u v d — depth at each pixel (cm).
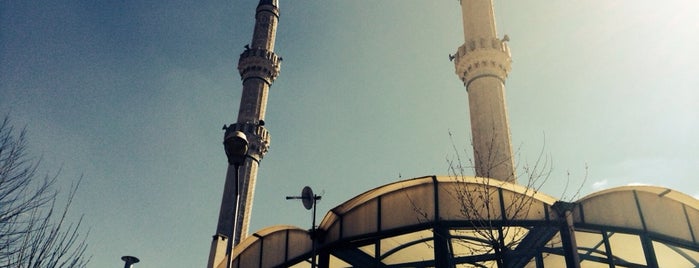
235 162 1340
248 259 2564
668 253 2212
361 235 2120
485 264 2175
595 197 2106
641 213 2098
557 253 2097
